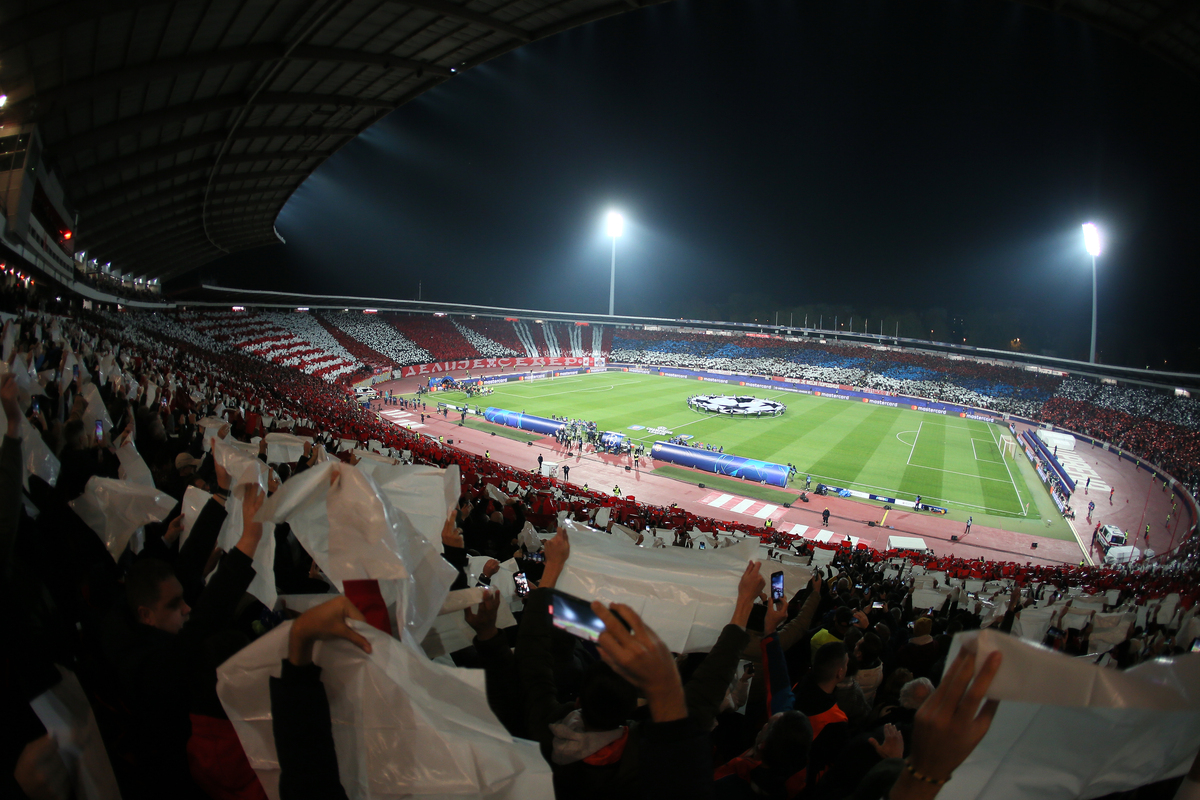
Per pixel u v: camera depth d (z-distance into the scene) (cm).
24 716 238
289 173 5275
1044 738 238
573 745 261
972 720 165
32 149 2502
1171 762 232
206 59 2722
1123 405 7475
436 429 5681
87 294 4962
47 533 446
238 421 1502
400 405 6600
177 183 4619
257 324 8481
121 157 3556
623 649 189
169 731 289
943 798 234
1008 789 234
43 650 256
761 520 3897
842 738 395
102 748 259
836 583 1368
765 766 305
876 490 4519
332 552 256
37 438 510
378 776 233
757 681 437
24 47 2089
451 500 408
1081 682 159
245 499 314
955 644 177
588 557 378
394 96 4041
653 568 369
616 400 7556
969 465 5316
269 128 4016
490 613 347
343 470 266
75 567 427
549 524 1544
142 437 952
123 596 347
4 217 2469
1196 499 4247
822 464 5091
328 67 3341
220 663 267
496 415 5953
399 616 262
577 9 3111
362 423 3966
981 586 2062
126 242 5650
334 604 219
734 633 302
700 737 195
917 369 9975
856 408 7969
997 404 8325
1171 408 6944
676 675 195
